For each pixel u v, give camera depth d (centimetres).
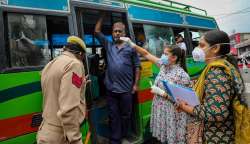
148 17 596
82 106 339
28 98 352
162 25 638
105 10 480
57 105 329
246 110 254
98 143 477
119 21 537
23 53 357
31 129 354
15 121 338
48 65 343
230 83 247
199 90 263
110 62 482
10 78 336
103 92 527
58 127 328
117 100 484
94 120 490
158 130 466
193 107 268
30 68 357
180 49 458
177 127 448
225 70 249
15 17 351
